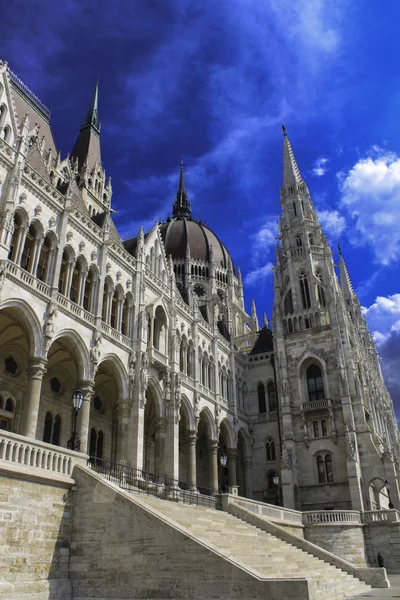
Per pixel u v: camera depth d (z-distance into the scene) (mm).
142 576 21734
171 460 47719
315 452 61531
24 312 33906
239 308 93438
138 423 42406
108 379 46906
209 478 57250
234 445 63594
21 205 35625
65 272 39688
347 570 33281
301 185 82188
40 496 22859
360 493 55688
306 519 48969
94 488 24391
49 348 37188
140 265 49250
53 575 22516
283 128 89250
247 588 19453
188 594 20516
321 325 67938
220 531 30016
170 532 21781
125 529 22906
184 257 91438
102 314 43156
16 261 34594
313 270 73438
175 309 54250
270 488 65375
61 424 42406
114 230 49969
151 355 47031
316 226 77812
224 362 66375
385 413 91750
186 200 115062
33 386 33125
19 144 36156
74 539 23844
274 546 32062
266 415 68812
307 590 18469
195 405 54969
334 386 63656
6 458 21859
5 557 20453
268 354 72125
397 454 93750
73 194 44562
